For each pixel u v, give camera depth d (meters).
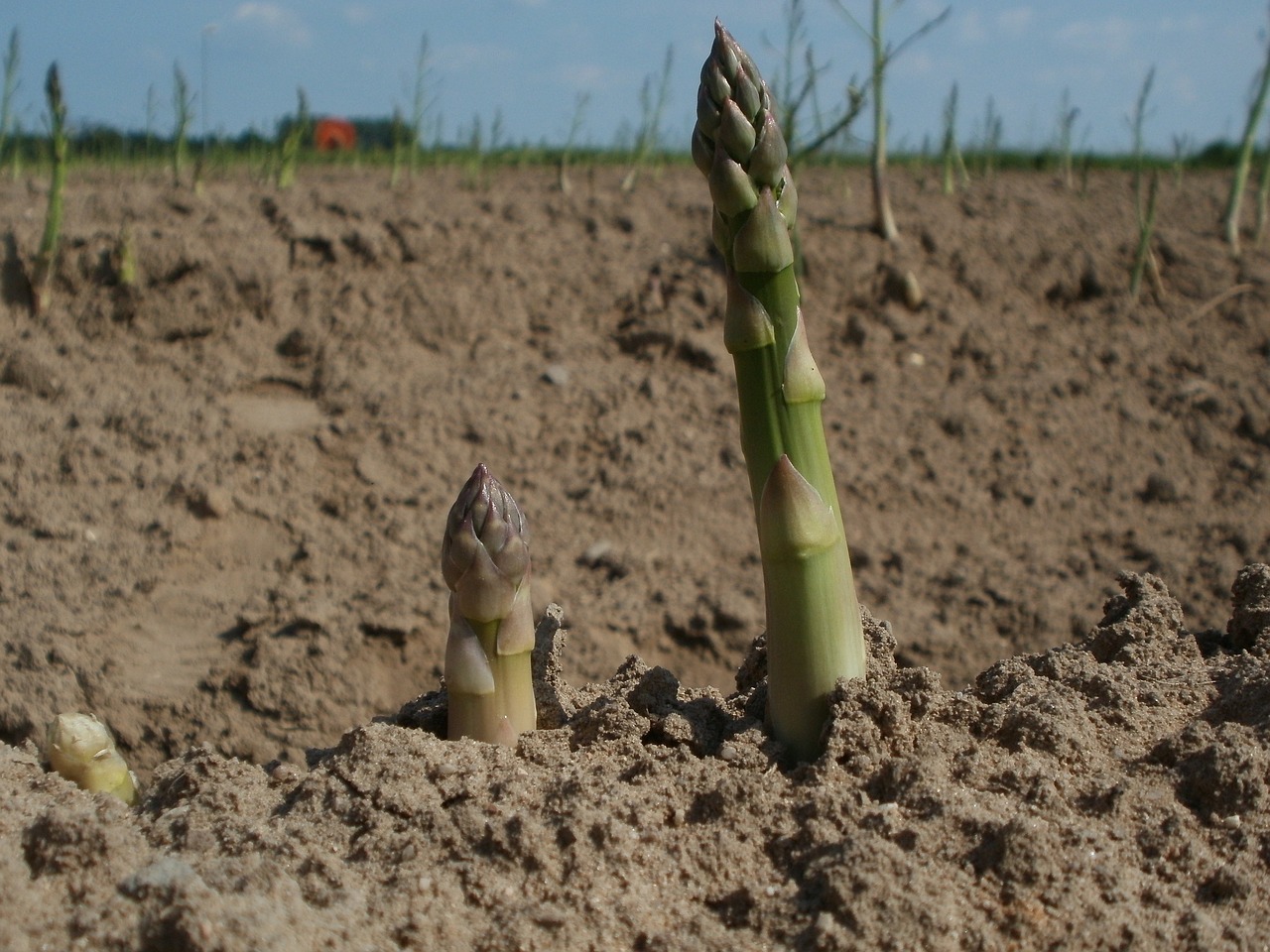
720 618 0.71
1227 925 0.41
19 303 0.92
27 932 0.39
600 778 0.44
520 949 0.40
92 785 0.47
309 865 0.42
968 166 1.75
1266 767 0.44
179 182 1.20
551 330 0.99
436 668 0.68
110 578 0.71
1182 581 0.75
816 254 1.07
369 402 0.88
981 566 0.77
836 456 0.86
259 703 0.65
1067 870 0.41
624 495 0.82
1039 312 1.06
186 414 0.85
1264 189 1.20
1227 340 1.01
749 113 0.43
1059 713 0.45
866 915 0.40
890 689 0.46
